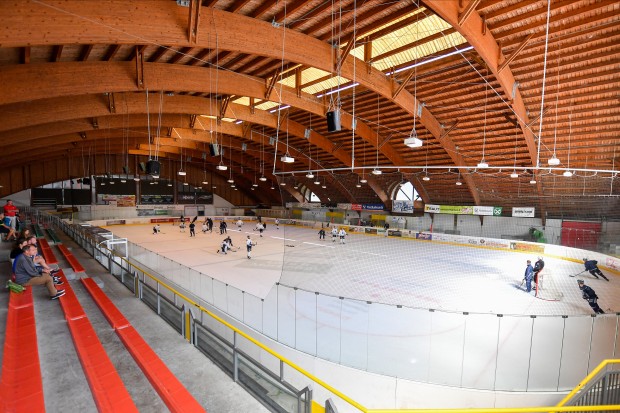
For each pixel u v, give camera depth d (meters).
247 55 12.73
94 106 14.66
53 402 3.88
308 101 17.78
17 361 4.54
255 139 26.44
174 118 21.84
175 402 3.94
